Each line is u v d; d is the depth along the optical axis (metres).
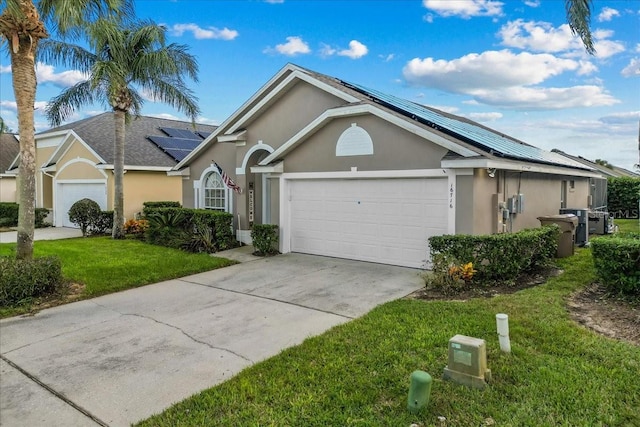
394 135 9.59
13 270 7.45
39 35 8.01
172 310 7.17
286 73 12.52
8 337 6.03
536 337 5.11
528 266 8.31
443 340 5.16
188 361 5.08
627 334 5.22
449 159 8.41
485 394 3.91
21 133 8.02
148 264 10.52
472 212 8.50
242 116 14.04
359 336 5.47
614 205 24.12
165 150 20.62
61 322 6.64
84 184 19.73
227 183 13.56
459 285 7.45
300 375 4.50
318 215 11.40
